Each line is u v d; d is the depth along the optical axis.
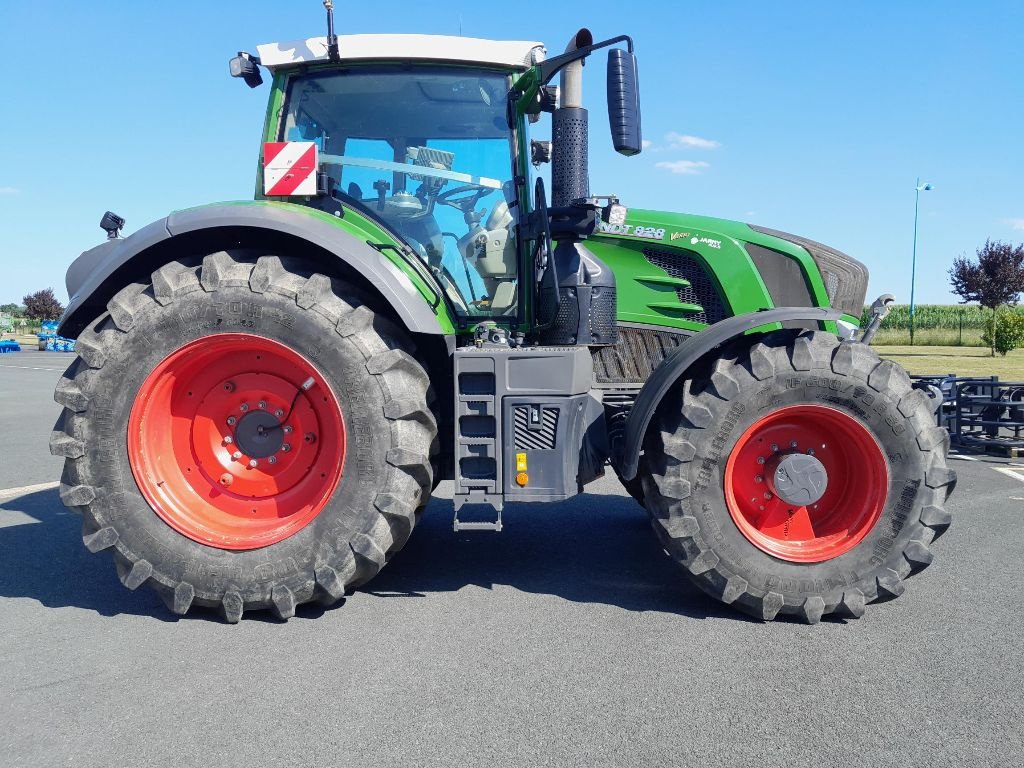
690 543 3.16
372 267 3.20
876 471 3.19
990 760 2.13
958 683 2.60
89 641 2.96
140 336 3.16
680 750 2.18
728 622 3.16
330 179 3.84
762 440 3.31
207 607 3.20
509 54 3.78
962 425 8.46
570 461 3.19
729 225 4.45
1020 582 3.69
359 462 3.12
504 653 2.83
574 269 3.66
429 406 3.35
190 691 2.54
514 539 4.52
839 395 3.15
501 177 3.84
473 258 3.83
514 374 3.20
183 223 3.20
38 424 10.35
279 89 3.90
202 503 3.29
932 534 3.19
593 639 2.97
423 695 2.50
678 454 3.14
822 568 3.14
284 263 3.26
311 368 3.14
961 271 38.88
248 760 2.13
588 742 2.21
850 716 2.37
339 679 2.62
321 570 3.09
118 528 3.14
